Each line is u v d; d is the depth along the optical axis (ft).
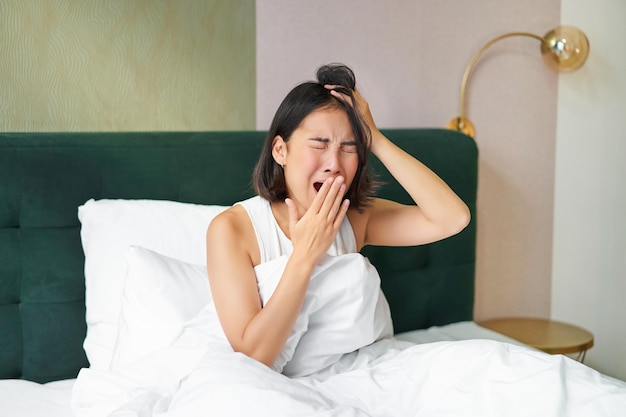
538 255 9.32
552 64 8.46
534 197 9.18
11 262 6.13
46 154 6.24
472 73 8.65
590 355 9.21
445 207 5.40
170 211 6.29
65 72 6.72
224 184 6.91
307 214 4.70
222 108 7.47
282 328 4.61
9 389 5.68
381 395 4.55
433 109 8.57
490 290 9.09
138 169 6.57
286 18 7.66
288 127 5.03
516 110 8.93
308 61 7.84
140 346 5.34
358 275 4.89
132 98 7.03
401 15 8.25
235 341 4.71
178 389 4.34
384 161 5.47
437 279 8.07
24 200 6.16
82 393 5.01
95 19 6.78
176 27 7.13
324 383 4.74
